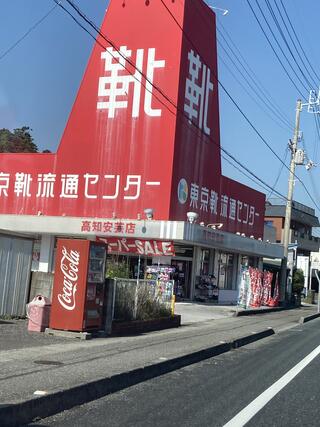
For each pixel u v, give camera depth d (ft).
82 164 96.78
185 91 93.97
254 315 88.53
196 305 90.27
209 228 93.04
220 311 84.33
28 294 52.34
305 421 23.47
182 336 48.65
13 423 20.62
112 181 94.12
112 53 96.53
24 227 97.25
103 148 95.50
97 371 28.71
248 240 111.24
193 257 99.86
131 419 22.52
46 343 37.76
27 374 26.61
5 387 23.59
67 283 42.47
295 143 126.00
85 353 34.53
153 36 94.22
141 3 95.71
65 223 94.27
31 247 52.54
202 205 100.42
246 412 24.61
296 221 225.15
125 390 28.17
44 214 98.94
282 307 117.39
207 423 22.49
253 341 54.13
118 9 97.04
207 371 35.04
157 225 86.79
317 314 103.24
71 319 42.09
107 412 23.49
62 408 23.47
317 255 209.56
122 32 96.02
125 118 94.53
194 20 96.43
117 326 46.47
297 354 45.21
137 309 51.47
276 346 50.67
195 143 97.40
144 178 91.81
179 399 26.61
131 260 97.45
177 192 91.71
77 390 24.59
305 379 33.53
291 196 127.03
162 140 91.50
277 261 156.66
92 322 43.47
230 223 113.19
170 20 93.50
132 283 50.78
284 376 34.30
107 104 96.07
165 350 38.60
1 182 103.04
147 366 31.58
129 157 93.40
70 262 42.55
